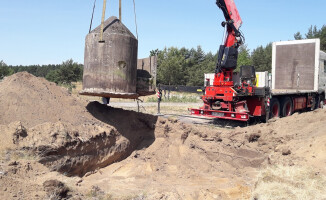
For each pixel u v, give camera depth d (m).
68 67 36.28
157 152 7.70
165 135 8.41
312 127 8.59
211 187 6.00
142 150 7.78
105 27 6.94
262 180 5.58
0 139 5.00
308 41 15.67
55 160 5.32
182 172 6.94
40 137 5.43
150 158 7.43
